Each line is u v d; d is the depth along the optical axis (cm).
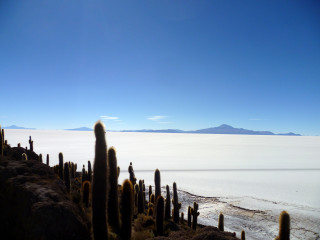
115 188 898
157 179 1577
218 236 860
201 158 10444
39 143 16675
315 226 2686
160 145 19800
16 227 667
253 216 3042
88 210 1030
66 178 1398
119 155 11056
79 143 18100
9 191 757
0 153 1395
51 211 662
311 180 5628
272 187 4828
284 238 634
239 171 6912
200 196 4019
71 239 654
